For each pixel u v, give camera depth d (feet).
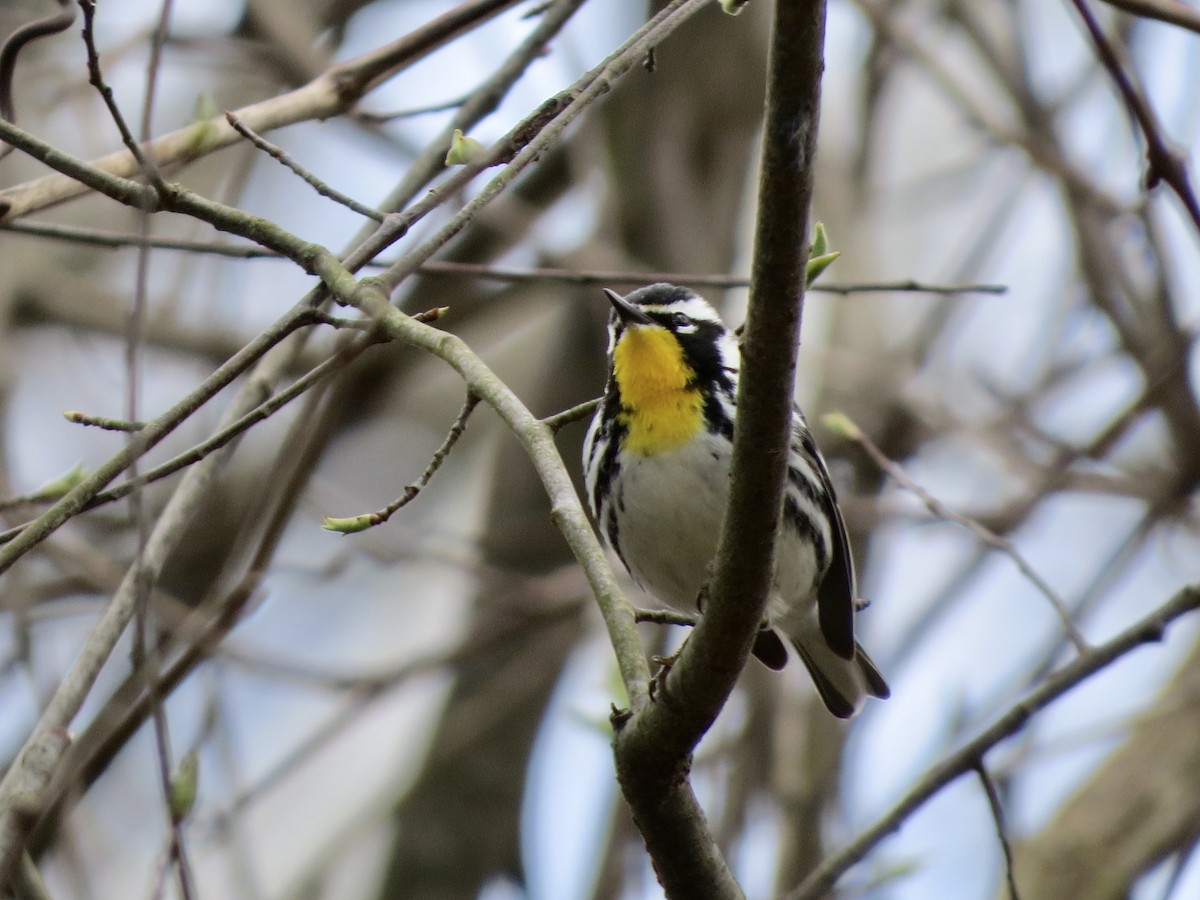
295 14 38.63
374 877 44.27
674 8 21.17
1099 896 36.86
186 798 21.17
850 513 40.01
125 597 22.21
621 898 35.37
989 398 47.55
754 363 17.72
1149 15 25.86
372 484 52.37
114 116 19.21
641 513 29.58
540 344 52.34
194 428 45.78
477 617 42.37
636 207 41.68
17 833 19.56
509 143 20.85
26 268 45.39
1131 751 39.50
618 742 19.24
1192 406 38.63
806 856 34.27
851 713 32.14
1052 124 41.78
